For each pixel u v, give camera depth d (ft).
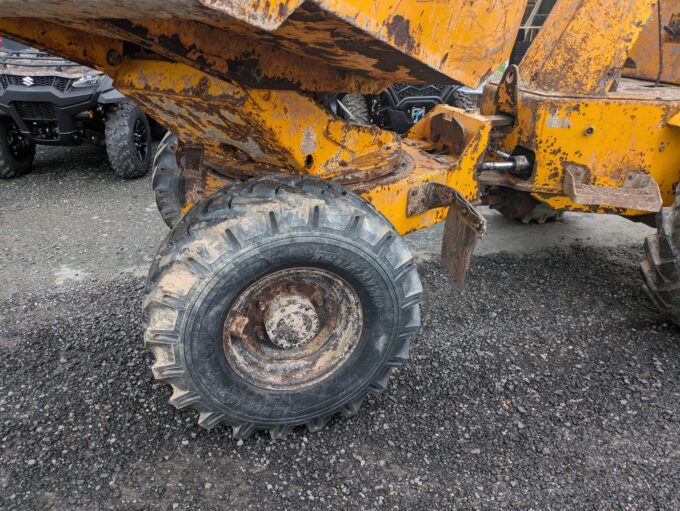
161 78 6.95
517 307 10.85
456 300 11.03
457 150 9.64
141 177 19.12
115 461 6.98
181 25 5.63
